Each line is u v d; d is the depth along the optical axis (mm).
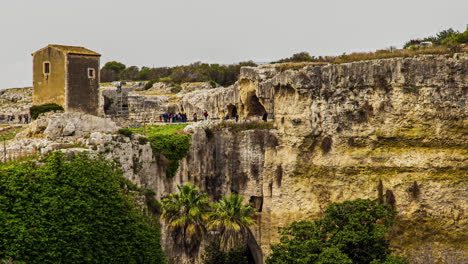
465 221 59438
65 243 35875
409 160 61906
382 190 62656
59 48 57281
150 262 41844
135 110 93875
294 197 67000
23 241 33906
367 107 63906
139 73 165625
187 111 97438
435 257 59219
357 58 67375
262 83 76000
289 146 68062
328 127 65812
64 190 37625
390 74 62844
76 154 41875
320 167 66000
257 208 70750
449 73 60812
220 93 89625
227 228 59781
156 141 56906
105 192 40531
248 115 81750
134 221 41750
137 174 51094
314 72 66750
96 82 58656
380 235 48562
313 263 47062
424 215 60750
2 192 35125
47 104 56906
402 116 62438
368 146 63906
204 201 57188
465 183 59875
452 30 91062
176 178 59844
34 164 38281
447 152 60750
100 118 53688
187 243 55531
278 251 50344
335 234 50375
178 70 153125
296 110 67625
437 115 61250
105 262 38469
